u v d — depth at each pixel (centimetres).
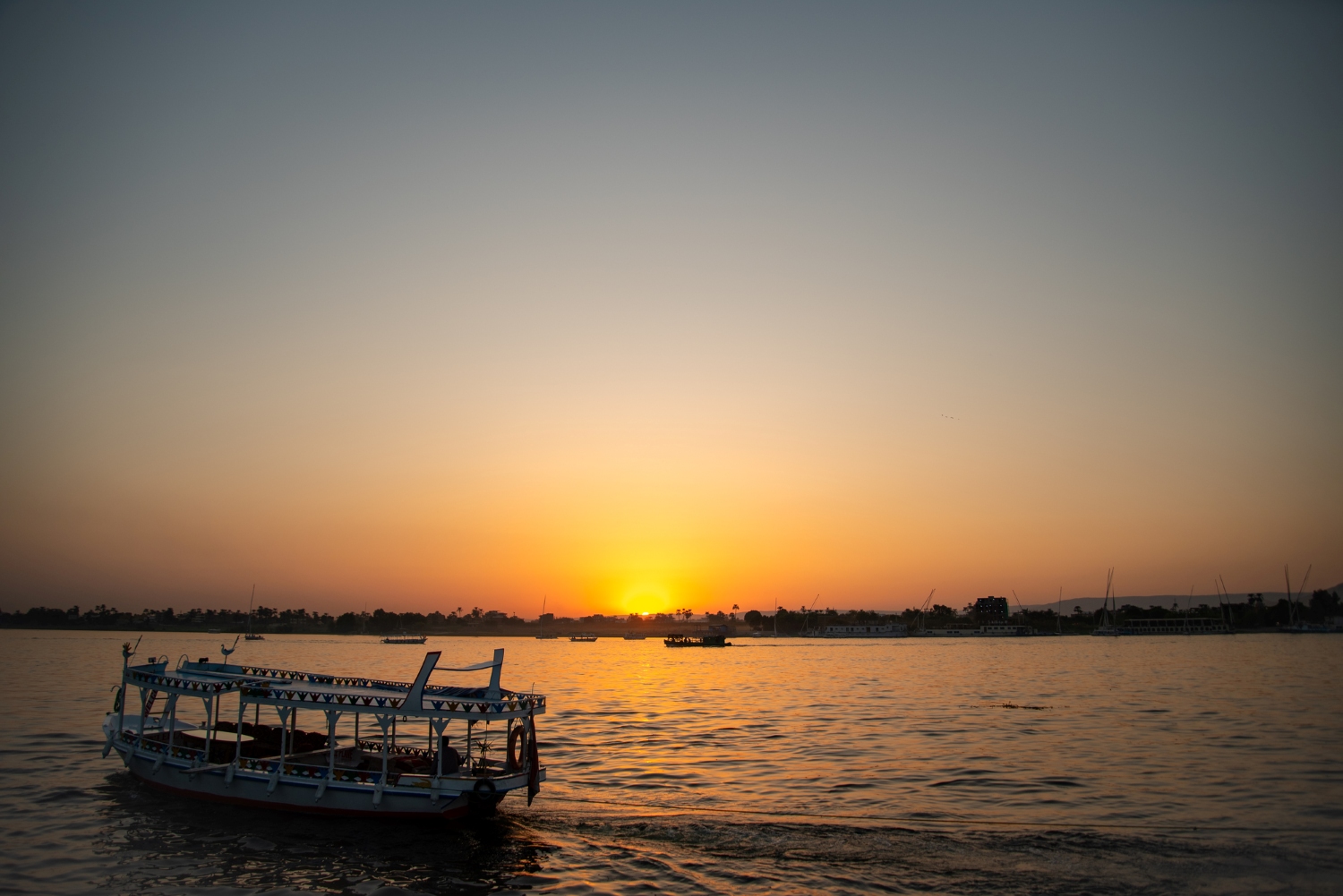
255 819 3111
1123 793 3584
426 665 3114
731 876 2569
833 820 3166
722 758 4494
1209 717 6256
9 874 2559
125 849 2781
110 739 3891
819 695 8600
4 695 7531
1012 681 10512
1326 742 4931
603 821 3166
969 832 2997
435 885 2491
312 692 3177
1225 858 2692
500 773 3309
